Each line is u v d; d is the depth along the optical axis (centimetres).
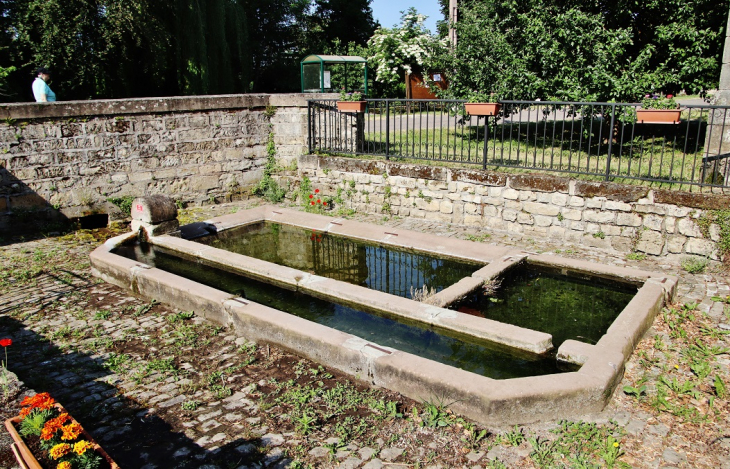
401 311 450
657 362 371
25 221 750
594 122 1226
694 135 1138
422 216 767
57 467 226
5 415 290
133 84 1698
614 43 842
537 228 671
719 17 864
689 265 547
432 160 787
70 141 772
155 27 1526
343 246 686
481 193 706
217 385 363
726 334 409
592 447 288
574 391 312
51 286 564
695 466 274
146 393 357
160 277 515
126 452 295
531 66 952
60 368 395
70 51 1458
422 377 331
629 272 509
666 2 876
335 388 353
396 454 288
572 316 458
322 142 953
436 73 1820
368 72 2000
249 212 795
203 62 1664
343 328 446
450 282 546
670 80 863
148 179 852
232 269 586
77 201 791
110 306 512
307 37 2750
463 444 295
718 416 312
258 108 941
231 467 279
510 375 365
